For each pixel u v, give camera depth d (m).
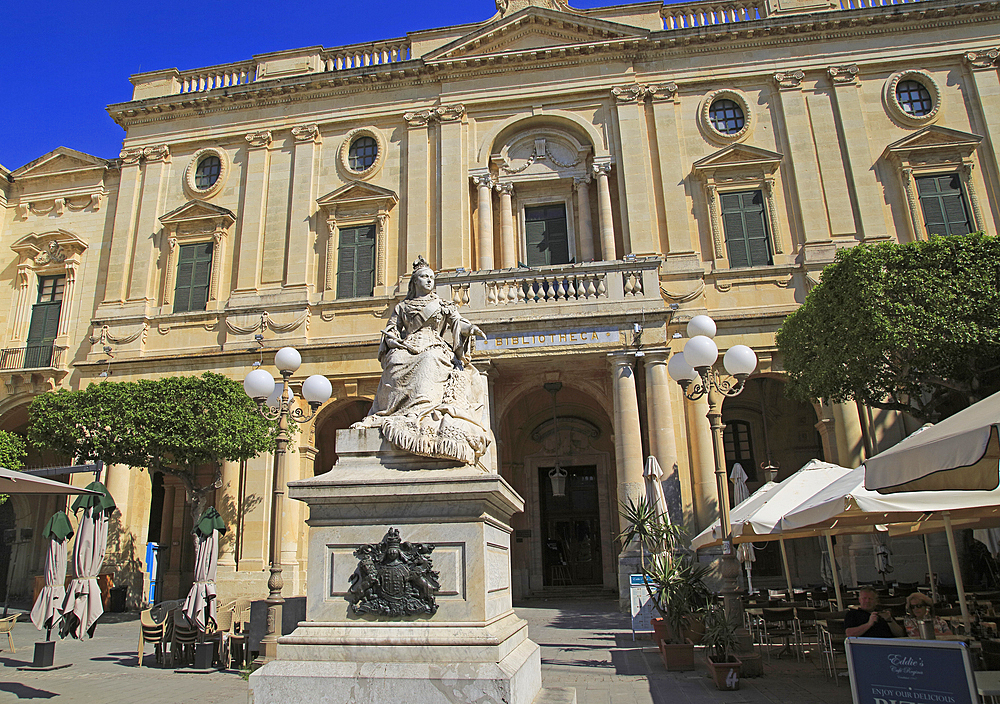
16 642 15.45
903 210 22.77
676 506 18.33
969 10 24.08
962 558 18.84
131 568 22.11
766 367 21.38
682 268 22.62
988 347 15.34
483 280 20.05
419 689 5.30
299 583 21.39
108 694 9.14
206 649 11.31
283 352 11.92
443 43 26.73
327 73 26.06
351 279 24.47
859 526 12.77
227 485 22.11
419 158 25.22
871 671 5.74
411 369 6.69
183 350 24.09
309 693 5.39
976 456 5.34
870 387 16.77
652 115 24.67
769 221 23.09
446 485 5.85
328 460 25.53
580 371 20.73
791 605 12.41
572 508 24.81
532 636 14.17
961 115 23.55
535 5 26.39
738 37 24.73
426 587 5.70
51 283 26.86
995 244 15.97
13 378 24.98
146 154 26.77
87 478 22.92
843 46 24.47
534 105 25.28
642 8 26.06
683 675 9.95
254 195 25.59
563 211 24.98
